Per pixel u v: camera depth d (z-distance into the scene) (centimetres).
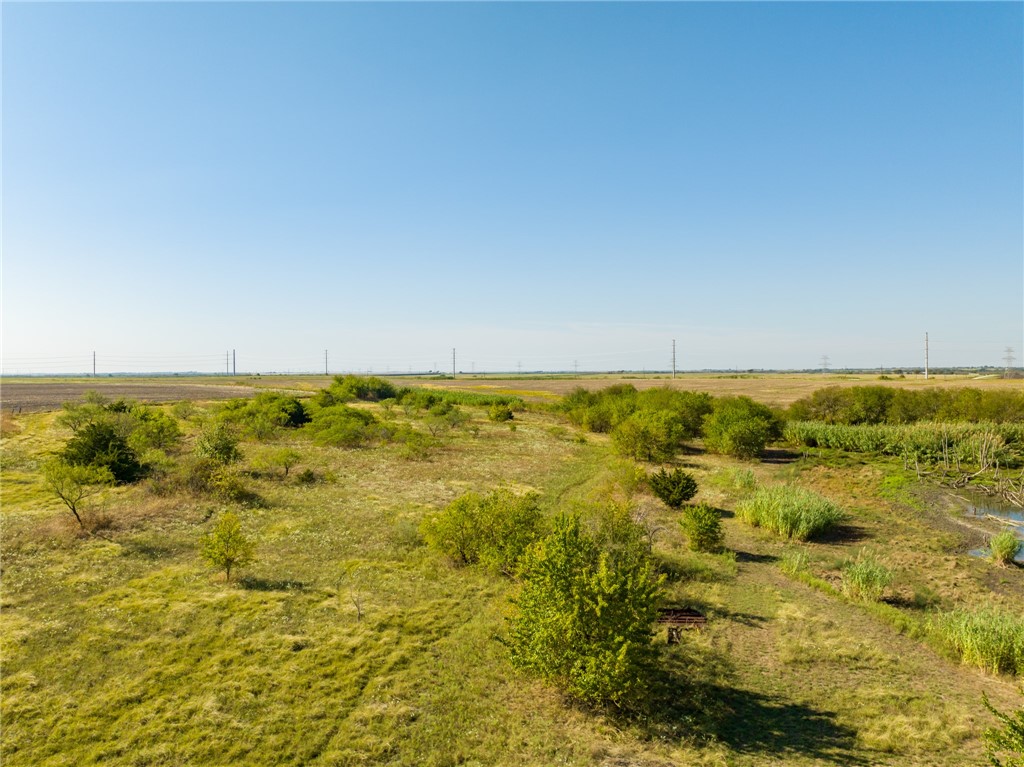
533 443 4759
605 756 987
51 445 3881
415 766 961
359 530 2244
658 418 4450
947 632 1459
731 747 1017
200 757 962
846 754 1002
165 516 2345
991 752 858
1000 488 2264
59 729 1023
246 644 1328
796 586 1839
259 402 5822
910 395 5734
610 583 1155
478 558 1898
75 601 1538
